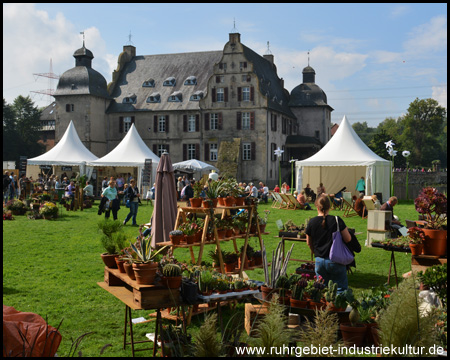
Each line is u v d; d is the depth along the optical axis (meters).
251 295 5.99
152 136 55.09
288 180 56.16
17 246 14.09
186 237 8.34
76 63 57.06
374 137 74.81
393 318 4.32
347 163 31.14
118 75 59.50
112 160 36.84
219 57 57.72
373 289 6.12
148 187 37.03
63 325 6.86
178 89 56.22
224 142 51.59
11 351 4.29
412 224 10.90
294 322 5.30
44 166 45.09
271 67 65.62
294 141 59.38
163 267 5.40
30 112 73.31
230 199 8.94
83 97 54.59
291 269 10.58
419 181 54.41
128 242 6.21
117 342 6.17
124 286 6.33
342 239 6.79
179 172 39.19
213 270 6.37
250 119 51.53
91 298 8.34
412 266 7.82
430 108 75.19
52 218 21.77
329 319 4.50
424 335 4.23
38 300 8.20
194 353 4.54
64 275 10.18
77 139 38.88
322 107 63.41
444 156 75.50
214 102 52.53
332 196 28.41
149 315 7.20
